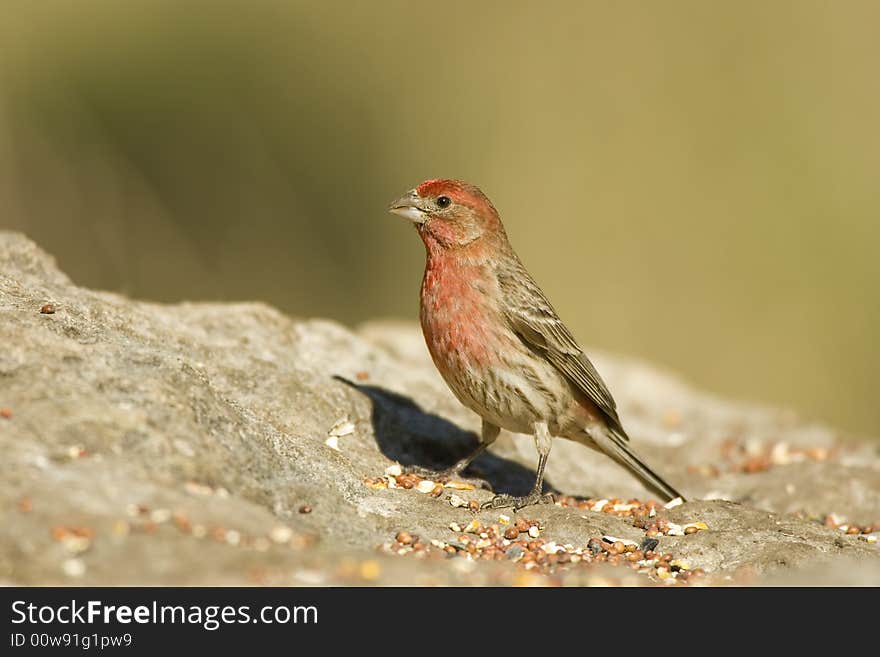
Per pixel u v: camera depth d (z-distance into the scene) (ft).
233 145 69.82
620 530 26.43
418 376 36.60
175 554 20.01
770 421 46.11
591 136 70.23
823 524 32.76
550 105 71.20
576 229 69.05
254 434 25.61
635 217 68.95
